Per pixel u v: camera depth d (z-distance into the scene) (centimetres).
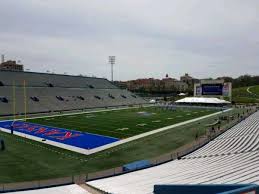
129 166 2709
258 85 19088
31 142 3850
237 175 1884
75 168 2792
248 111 7831
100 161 3053
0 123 5497
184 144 3881
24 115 6744
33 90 8500
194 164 2581
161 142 3984
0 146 3562
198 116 6850
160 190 888
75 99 8938
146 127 5150
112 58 12662
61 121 5778
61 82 9919
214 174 2006
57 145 3712
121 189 1892
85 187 2066
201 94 10125
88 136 4291
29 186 2222
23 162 2945
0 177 2472
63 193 1952
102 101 9562
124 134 4488
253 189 635
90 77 11575
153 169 2544
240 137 3766
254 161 2325
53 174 2589
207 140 3981
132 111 7869
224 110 8300
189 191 803
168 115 6988
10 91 7919
